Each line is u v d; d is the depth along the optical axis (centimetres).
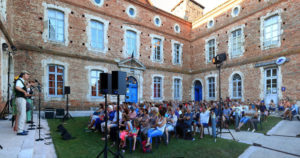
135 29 1311
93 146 440
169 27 1524
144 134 474
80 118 861
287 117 823
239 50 1248
